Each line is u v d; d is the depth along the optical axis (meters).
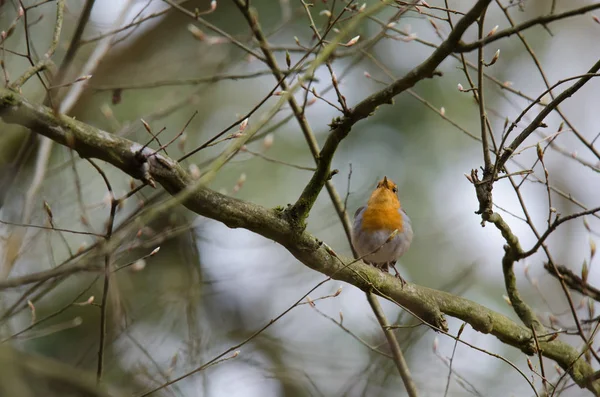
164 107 10.33
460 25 5.33
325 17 12.02
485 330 7.12
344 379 10.96
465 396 10.16
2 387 6.92
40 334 7.60
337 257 6.25
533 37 12.65
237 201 5.91
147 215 4.83
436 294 7.02
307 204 6.08
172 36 13.45
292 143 12.19
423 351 10.94
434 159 12.12
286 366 10.77
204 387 9.06
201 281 10.17
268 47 8.52
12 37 10.90
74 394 7.93
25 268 9.65
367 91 12.03
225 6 12.84
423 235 12.20
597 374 7.11
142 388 9.39
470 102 12.01
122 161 5.31
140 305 10.96
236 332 11.84
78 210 10.38
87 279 10.90
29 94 10.39
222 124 12.22
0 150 9.90
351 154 12.29
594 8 5.16
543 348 7.29
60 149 10.78
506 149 6.55
